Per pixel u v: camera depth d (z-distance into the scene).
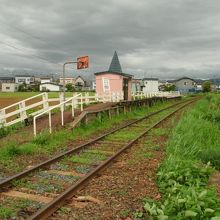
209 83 140.88
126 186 8.80
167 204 6.99
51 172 10.06
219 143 16.36
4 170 10.14
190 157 11.80
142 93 48.91
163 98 53.25
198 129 17.23
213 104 36.00
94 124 20.12
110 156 12.25
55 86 132.25
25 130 17.70
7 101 45.91
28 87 136.88
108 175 9.84
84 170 10.41
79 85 160.38
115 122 23.22
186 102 56.38
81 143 15.13
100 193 8.23
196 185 8.26
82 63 22.52
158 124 22.39
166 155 12.37
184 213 6.46
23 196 7.93
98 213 7.05
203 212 6.50
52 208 7.06
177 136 14.01
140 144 14.92
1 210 6.95
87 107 26.81
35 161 11.47
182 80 153.75
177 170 9.16
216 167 11.36
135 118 27.39
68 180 9.30
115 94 34.22
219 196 8.12
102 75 37.94
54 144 14.21
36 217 6.43
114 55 56.34
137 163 11.29
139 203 7.64
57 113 23.06
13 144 12.70
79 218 6.77
